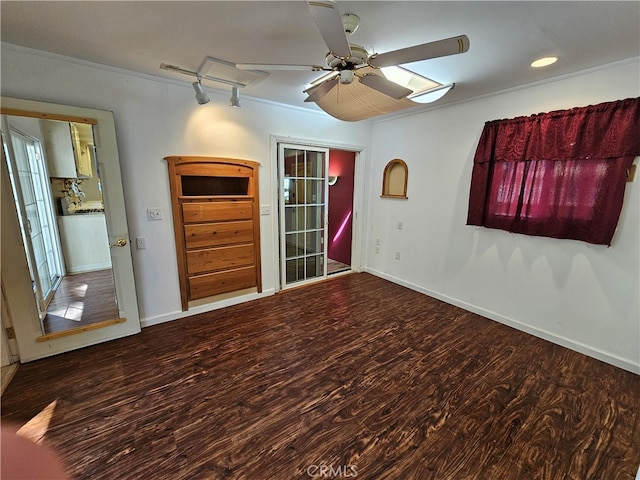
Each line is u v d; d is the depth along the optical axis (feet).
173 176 9.05
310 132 12.06
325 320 9.94
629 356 7.32
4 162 6.69
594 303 7.79
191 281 10.00
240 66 5.59
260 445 5.08
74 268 9.49
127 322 8.68
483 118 9.67
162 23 5.44
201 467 4.67
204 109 9.37
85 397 6.17
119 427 5.41
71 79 7.24
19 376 6.82
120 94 7.96
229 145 10.04
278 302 11.44
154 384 6.61
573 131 7.56
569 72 7.57
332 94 8.41
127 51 6.71
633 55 6.53
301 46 6.42
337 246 17.28
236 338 8.69
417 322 9.86
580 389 6.61
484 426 5.55
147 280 9.20
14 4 4.76
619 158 6.91
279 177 11.76
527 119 8.46
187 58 7.09
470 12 4.93
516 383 6.80
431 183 11.64
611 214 7.14
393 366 7.40
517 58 6.77
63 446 4.99
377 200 14.24
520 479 4.54
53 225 8.82
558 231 8.10
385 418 5.72
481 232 10.14
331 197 17.28
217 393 6.35
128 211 8.57
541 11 4.88
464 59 6.86
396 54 4.90
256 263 11.50
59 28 5.64
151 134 8.59
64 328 7.92
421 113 11.70
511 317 9.61
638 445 5.14
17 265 7.02
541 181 8.34
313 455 4.91
